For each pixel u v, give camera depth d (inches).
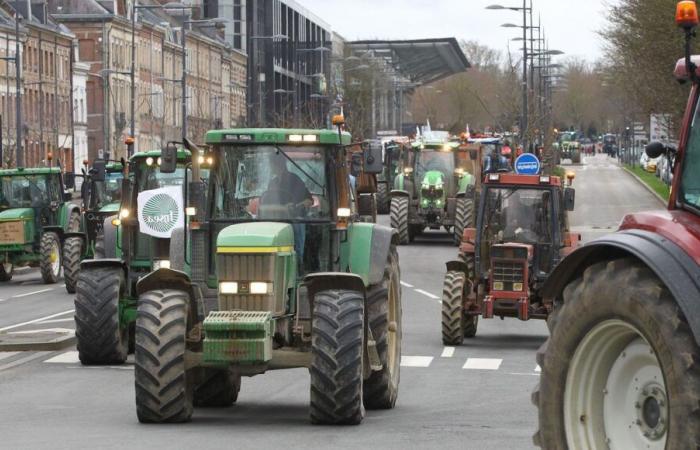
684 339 711.1
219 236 1444.4
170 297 1441.9
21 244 4094.5
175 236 1712.6
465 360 2229.3
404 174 5433.1
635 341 754.8
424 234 5876.0
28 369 2023.9
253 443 1300.4
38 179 4148.6
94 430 1398.9
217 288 1534.2
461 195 5236.2
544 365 788.0
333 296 1435.8
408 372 2065.7
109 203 3538.4
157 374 1417.3
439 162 5403.5
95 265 2062.0
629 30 5024.6
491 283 2443.4
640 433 754.2
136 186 2290.8
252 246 1427.2
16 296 3649.1
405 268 4424.2
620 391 764.0
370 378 1573.6
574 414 778.8
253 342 1392.7
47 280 4062.5
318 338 1416.1
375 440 1322.6
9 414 1556.3
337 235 1545.3
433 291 3713.1
